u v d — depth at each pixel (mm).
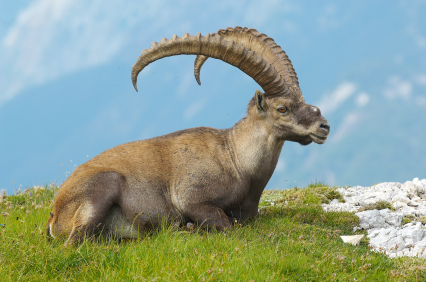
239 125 14750
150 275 9461
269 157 14258
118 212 13047
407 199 19422
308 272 10680
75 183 12531
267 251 11500
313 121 13297
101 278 9281
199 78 17031
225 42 13633
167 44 13742
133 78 14055
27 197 20094
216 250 10852
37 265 9766
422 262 12477
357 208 18984
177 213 13891
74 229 11953
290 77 14555
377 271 11844
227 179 14031
